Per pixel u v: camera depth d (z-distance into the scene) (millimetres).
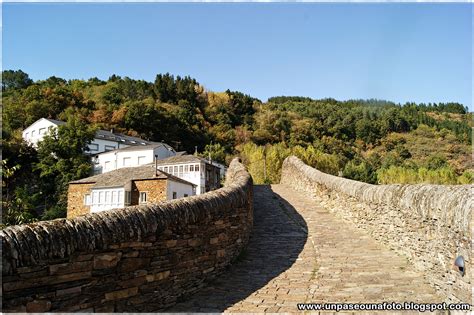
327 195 17109
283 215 15523
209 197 8484
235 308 6457
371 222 11758
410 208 8719
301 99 140625
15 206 10836
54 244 4789
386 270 8383
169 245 6746
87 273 5188
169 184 35688
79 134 55219
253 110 108875
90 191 37500
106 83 120500
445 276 6715
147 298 6129
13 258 4348
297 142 75375
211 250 8109
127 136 69750
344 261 9156
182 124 81500
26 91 76125
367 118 84125
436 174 48812
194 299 6965
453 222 6426
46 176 51031
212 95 110125
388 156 65562
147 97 102812
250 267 8914
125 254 5809
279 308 6402
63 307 4832
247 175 13992
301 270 8523
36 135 60438
